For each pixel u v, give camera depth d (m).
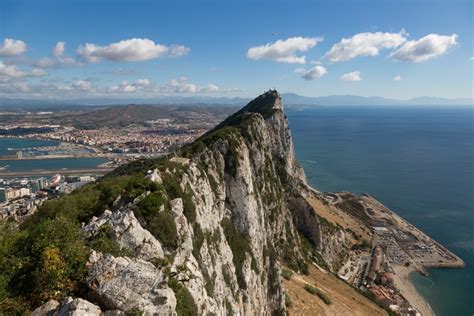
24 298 22.42
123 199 38.81
